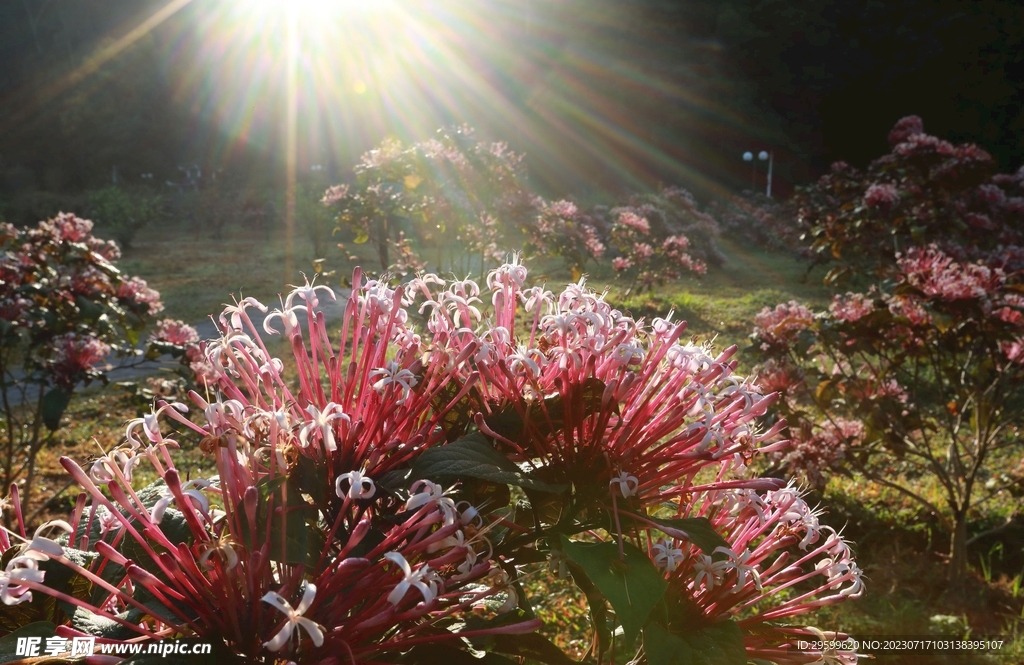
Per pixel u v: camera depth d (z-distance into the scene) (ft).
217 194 95.86
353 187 29.73
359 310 3.62
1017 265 26.16
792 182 130.41
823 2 126.62
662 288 50.21
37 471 21.71
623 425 3.72
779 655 3.87
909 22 120.88
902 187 27.89
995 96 111.96
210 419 3.11
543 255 29.04
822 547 4.01
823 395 16.42
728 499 4.09
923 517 19.01
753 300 45.88
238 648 2.91
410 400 3.59
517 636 3.85
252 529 2.93
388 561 3.08
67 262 17.02
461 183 26.99
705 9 131.75
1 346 16.22
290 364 21.18
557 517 4.00
